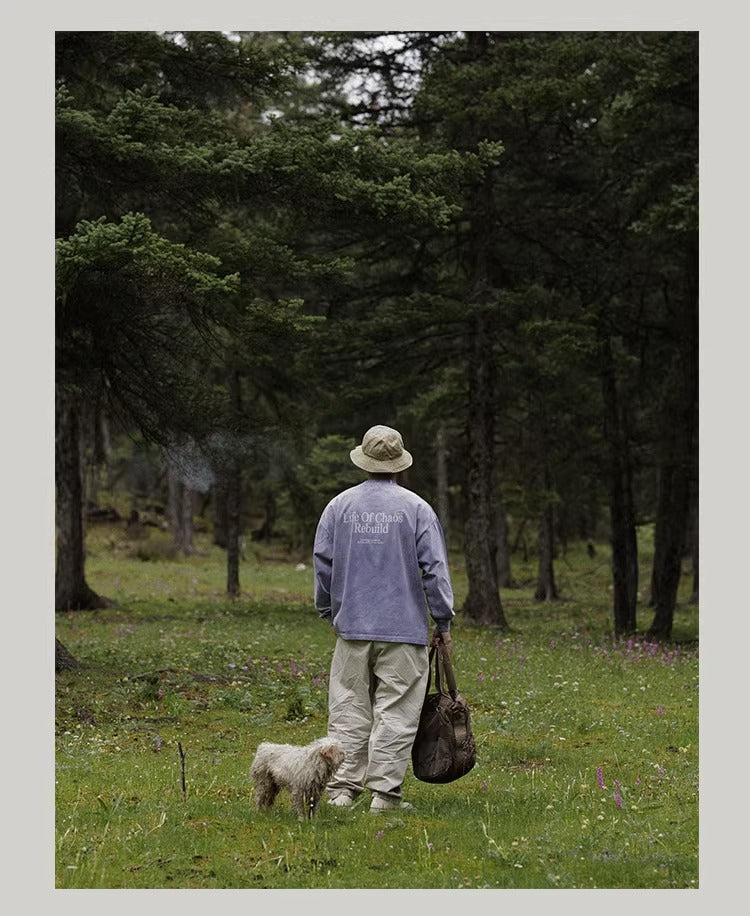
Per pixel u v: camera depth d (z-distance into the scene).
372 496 7.38
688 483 22.11
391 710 7.14
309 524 26.86
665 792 7.54
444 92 18.58
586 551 43.62
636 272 20.28
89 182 11.76
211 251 11.94
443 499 38.66
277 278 12.54
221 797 7.44
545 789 7.72
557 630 21.20
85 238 9.66
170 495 42.81
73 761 8.42
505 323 19.69
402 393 20.84
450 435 37.28
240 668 13.27
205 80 13.03
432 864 5.96
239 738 9.64
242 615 22.03
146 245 9.97
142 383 13.68
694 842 6.34
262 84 13.12
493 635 18.72
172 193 11.97
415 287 20.94
